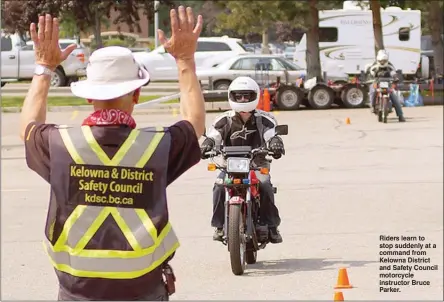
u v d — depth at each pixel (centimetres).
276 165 2488
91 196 596
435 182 2156
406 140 3048
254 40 10775
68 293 600
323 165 2481
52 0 5641
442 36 5812
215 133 1304
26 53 5497
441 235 1552
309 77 4953
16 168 2541
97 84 607
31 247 1512
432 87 4734
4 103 4591
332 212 1789
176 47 637
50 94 5097
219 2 4812
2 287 1231
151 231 593
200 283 1246
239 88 1287
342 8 6788
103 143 600
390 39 6325
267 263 1380
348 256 1412
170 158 611
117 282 593
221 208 1331
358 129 3422
